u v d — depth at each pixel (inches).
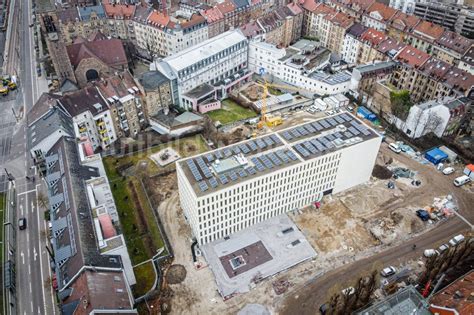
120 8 7810.0
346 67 7490.2
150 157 5305.1
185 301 3678.6
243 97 6589.6
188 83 6245.1
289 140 4547.2
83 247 3275.1
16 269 3939.5
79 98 5093.5
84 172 4232.3
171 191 4832.7
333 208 4650.6
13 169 5123.0
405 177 5073.8
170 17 7613.2
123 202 4638.3
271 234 4308.6
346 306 3496.6
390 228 4372.5
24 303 3663.9
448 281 3794.3
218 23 7819.9
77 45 6481.3
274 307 3631.9
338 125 4758.9
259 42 7258.9
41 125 4749.0
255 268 3946.9
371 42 7032.5
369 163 4783.5
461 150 5398.6
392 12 7760.8
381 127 5959.6
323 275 3914.9
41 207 4584.2
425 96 6348.4
